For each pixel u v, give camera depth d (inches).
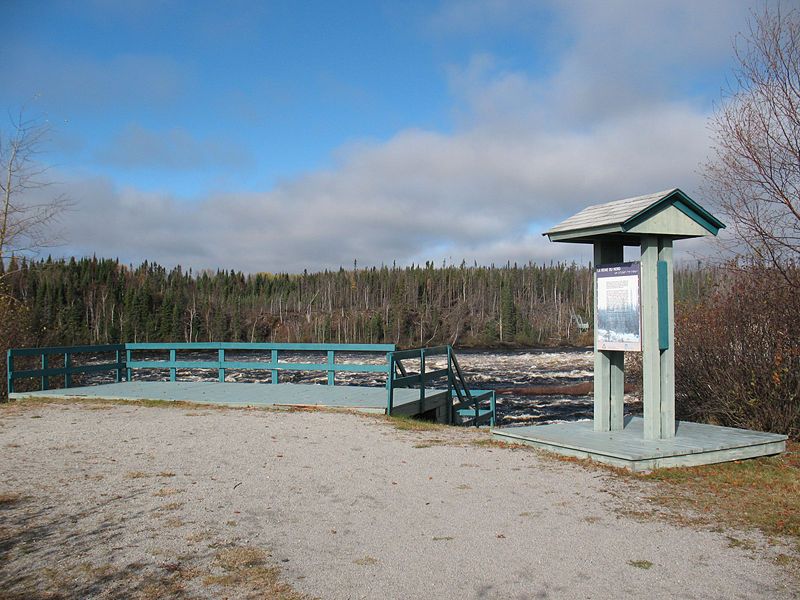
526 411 842.2
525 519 209.3
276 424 385.4
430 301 3476.9
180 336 2780.5
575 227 303.0
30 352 530.6
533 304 3422.7
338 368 525.3
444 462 287.0
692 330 410.9
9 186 738.2
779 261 363.9
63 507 220.1
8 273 741.9
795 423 359.3
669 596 152.5
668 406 303.4
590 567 170.1
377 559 176.4
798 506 222.1
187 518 209.8
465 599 151.8
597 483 251.1
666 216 291.7
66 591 155.9
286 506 223.5
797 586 157.5
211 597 153.1
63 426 379.9
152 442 331.0
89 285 3080.7
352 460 291.6
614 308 312.2
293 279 4419.3
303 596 153.6
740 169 367.2
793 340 358.0
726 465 283.1
